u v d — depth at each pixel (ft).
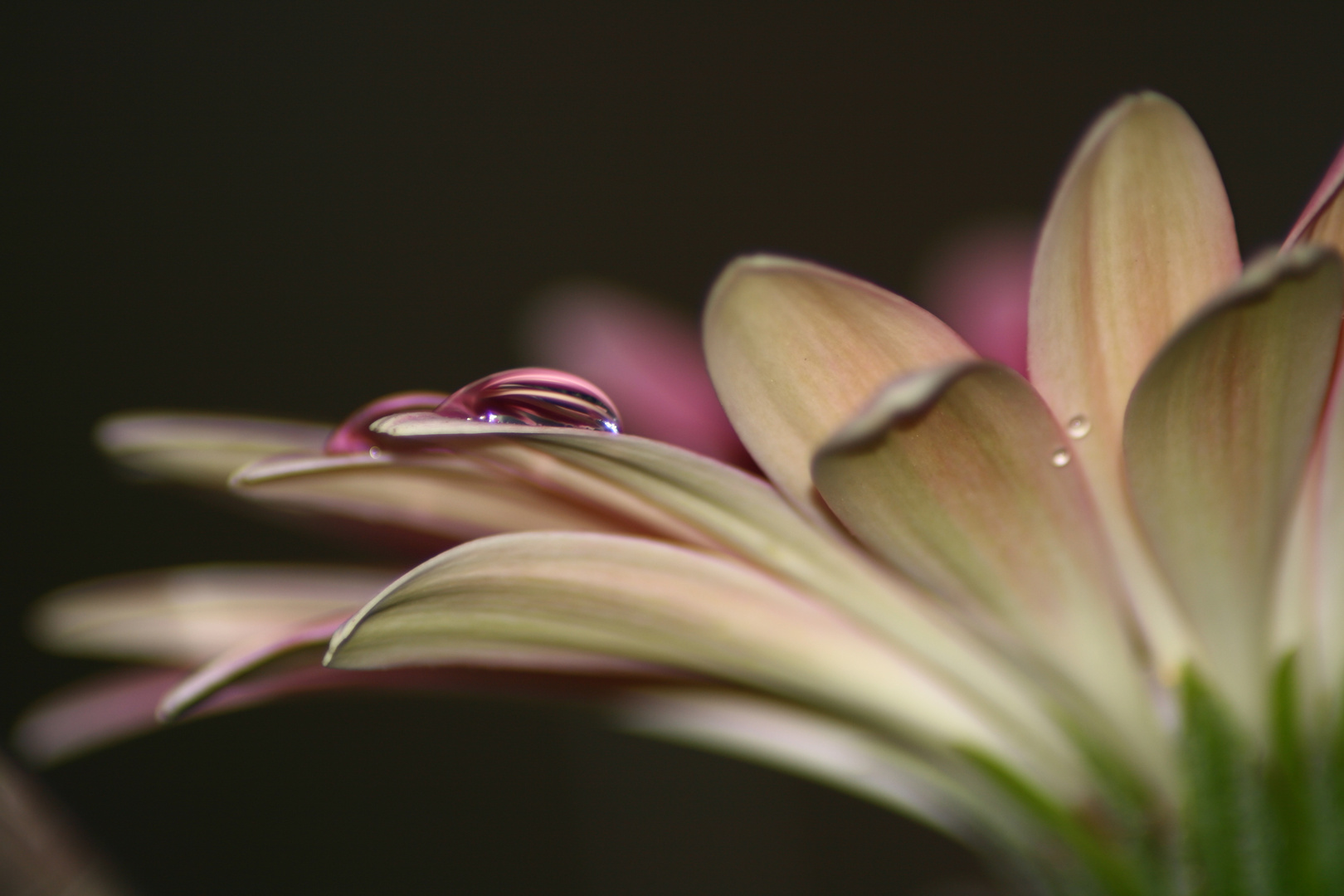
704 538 0.51
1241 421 0.47
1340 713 0.49
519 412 0.49
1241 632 0.49
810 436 0.47
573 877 1.77
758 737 0.58
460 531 0.52
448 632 0.49
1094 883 0.50
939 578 0.48
